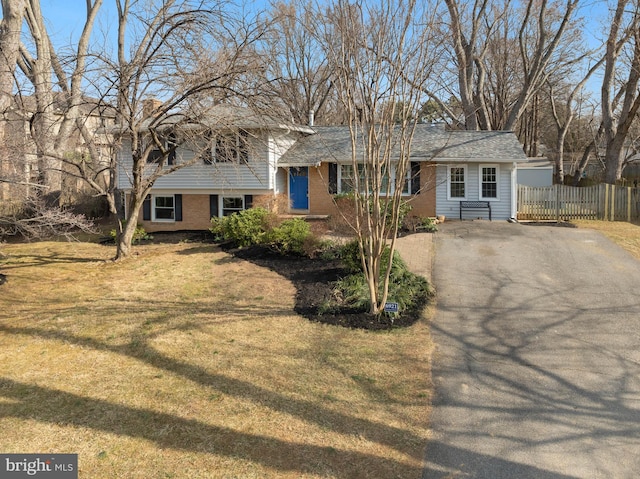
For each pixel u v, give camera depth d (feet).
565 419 18.11
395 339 26.08
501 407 19.08
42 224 38.11
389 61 26.35
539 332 26.81
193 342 26.17
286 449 16.52
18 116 42.32
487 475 14.96
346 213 51.37
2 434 17.69
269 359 23.82
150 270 43.09
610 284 34.73
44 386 21.49
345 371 22.43
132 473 15.37
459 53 66.08
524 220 66.33
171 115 42.78
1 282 39.91
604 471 15.06
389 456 16.05
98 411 19.26
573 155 137.80
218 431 17.69
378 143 27.45
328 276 37.19
